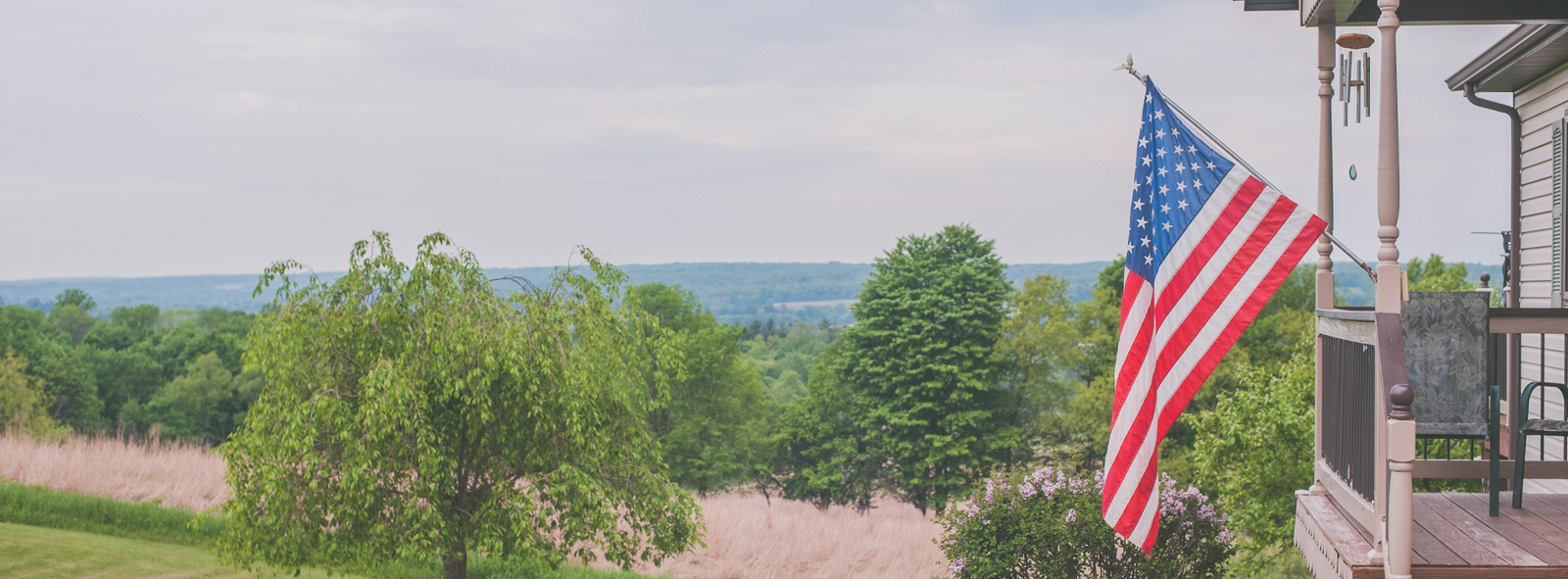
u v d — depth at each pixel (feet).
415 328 39.63
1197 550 36.29
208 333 251.60
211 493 71.00
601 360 43.32
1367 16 23.09
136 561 49.03
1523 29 27.58
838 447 131.03
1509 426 23.27
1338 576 16.07
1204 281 19.30
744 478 138.92
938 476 120.78
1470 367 15.23
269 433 37.45
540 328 40.86
